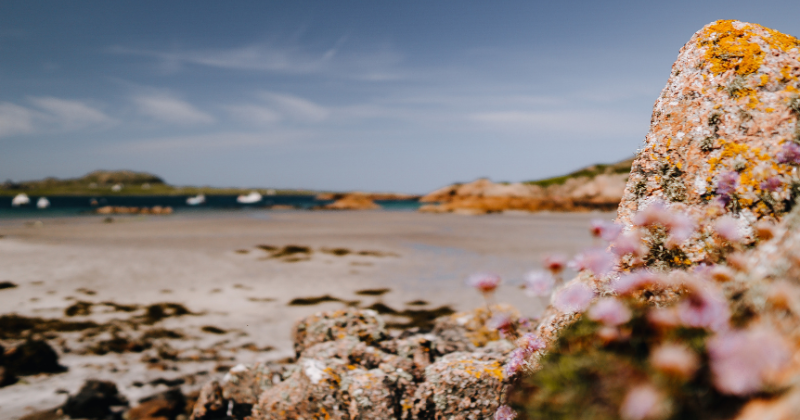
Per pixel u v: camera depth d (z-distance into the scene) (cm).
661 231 343
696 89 389
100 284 1454
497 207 6906
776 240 236
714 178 344
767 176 316
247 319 1100
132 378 770
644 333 208
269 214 6159
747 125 348
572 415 189
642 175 393
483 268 1756
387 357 592
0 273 1603
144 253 2122
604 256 340
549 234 3173
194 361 848
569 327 299
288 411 519
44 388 720
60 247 2306
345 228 3644
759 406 150
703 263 313
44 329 1006
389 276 1616
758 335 157
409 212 6975
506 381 449
